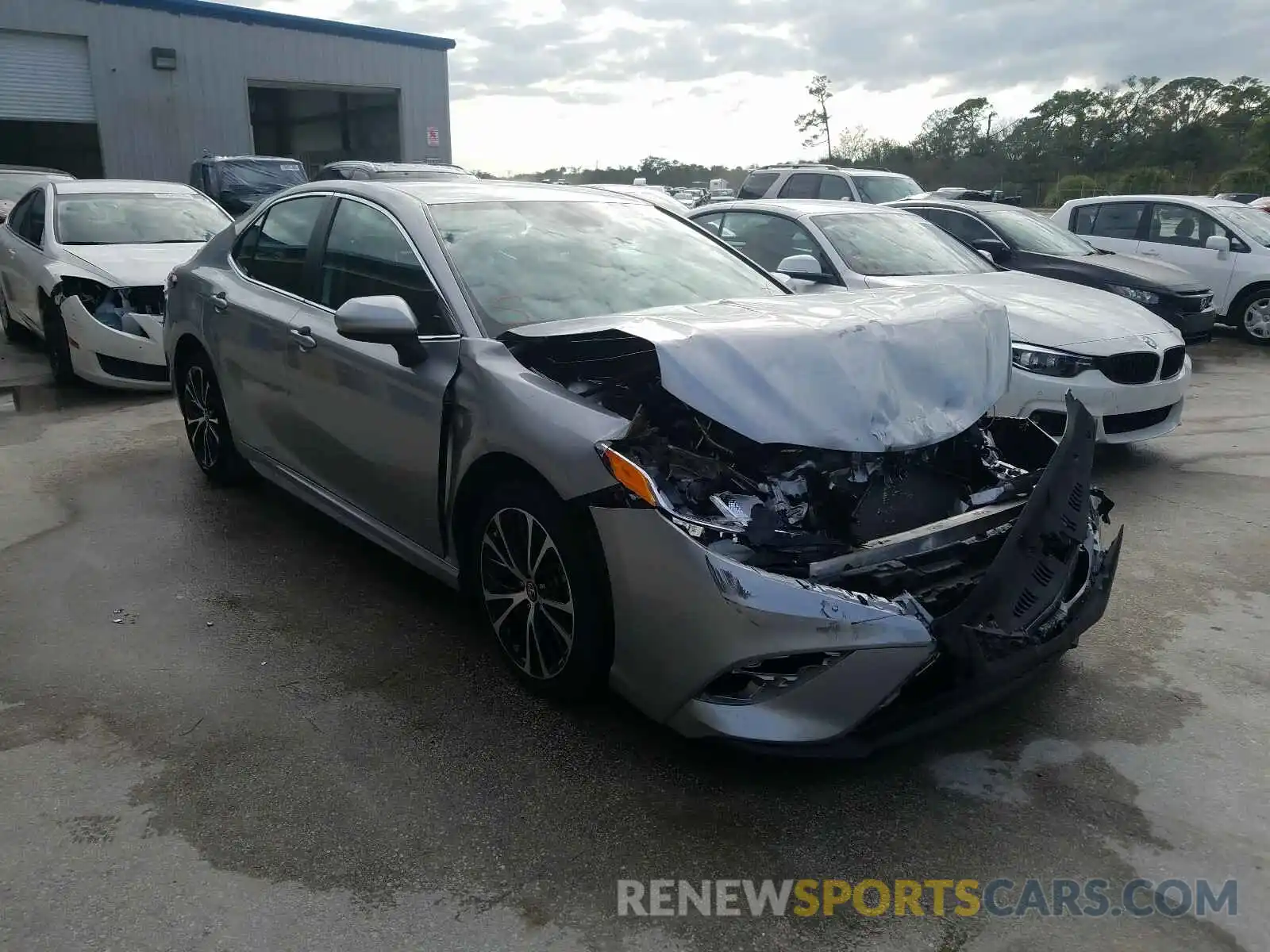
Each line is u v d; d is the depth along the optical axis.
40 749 3.02
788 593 2.59
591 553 2.92
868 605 2.62
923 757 3.03
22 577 4.27
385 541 3.92
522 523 3.17
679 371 2.79
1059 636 2.97
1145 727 3.21
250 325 4.50
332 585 4.22
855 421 2.90
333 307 4.09
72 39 22.00
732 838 2.65
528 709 3.26
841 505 2.85
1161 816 2.75
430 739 3.09
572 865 2.54
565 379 3.34
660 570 2.71
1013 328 5.76
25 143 23.64
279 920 2.33
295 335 4.14
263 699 3.31
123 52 22.70
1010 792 2.86
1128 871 2.54
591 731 3.13
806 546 2.73
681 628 2.69
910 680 2.69
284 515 5.03
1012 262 9.16
